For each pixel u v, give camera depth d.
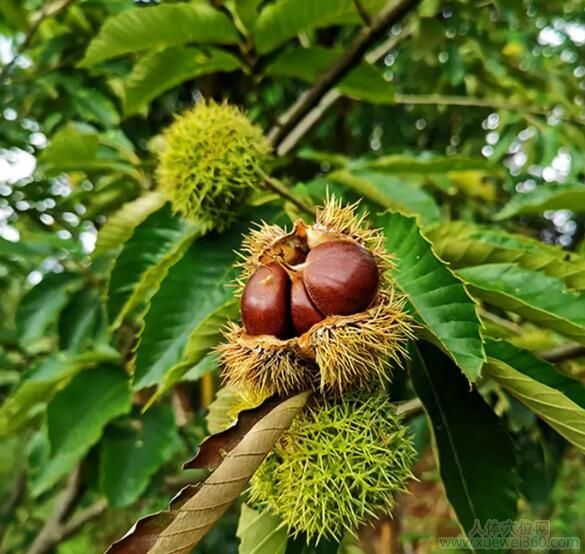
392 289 0.19
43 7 0.44
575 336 0.21
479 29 0.51
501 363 0.19
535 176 0.60
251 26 0.30
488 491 0.23
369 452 0.18
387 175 0.34
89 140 0.35
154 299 0.25
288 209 0.28
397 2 0.30
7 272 0.55
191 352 0.23
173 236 0.28
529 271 0.22
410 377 0.23
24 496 0.65
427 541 0.58
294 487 0.18
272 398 0.18
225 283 0.26
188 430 0.47
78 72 0.45
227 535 0.49
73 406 0.33
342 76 0.33
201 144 0.26
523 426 0.32
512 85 0.53
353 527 0.19
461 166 0.34
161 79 0.32
